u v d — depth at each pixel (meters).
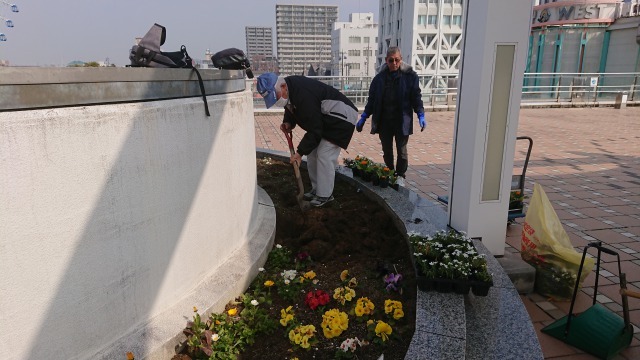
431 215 4.11
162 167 2.36
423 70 48.78
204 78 2.78
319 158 4.51
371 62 85.88
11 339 1.75
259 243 3.46
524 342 2.44
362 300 2.75
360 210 4.54
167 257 2.47
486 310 2.73
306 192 5.11
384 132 5.74
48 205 1.80
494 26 3.19
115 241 2.12
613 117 15.24
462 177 3.62
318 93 4.21
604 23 28.12
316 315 2.76
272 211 4.21
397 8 52.53
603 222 5.07
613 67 27.97
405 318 2.67
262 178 5.82
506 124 3.41
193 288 2.73
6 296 1.71
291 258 3.55
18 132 1.68
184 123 2.50
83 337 2.03
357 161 5.57
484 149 3.42
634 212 5.41
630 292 2.63
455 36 48.31
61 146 1.82
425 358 2.19
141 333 2.27
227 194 3.08
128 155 2.13
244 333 2.47
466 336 2.46
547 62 30.98
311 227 3.98
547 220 3.42
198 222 2.72
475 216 3.58
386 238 3.88
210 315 2.60
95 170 1.97
